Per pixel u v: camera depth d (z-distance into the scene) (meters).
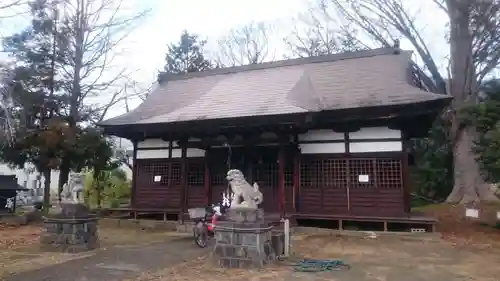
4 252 9.77
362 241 12.27
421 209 19.56
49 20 18.84
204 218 11.68
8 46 17.95
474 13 19.31
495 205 18.41
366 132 14.91
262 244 8.17
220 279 6.94
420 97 13.41
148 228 16.12
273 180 16.41
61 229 10.17
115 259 8.88
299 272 7.53
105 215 18.70
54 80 19.42
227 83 20.33
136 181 18.80
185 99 19.89
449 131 20.97
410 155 17.94
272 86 18.20
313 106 14.86
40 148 16.94
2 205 18.89
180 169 18.02
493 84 20.73
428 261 8.91
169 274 7.35
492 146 13.38
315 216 14.48
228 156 17.11
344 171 14.95
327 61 19.62
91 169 21.45
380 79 16.25
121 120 18.41
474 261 8.95
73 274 7.26
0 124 10.02
